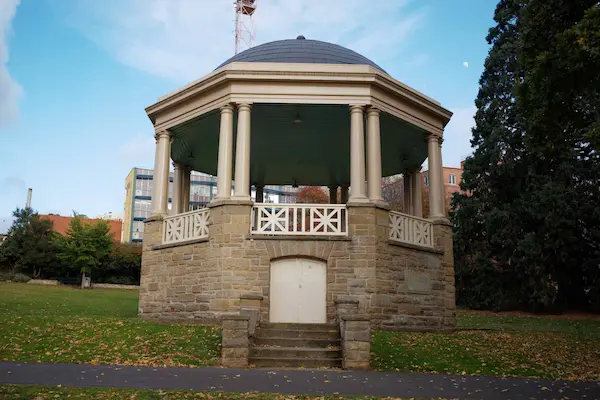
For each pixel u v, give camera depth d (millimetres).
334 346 13703
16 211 57562
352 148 18234
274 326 14875
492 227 36969
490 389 10359
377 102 18781
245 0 53312
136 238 85250
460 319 30469
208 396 8891
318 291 17297
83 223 56156
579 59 11617
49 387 9078
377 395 9445
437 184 20766
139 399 8492
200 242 18250
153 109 21250
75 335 14406
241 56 21281
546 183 34625
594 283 34062
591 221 33688
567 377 12383
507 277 37625
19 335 14219
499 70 39719
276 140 23312
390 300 17625
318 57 20062
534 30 13750
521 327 24953
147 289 20016
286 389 9727
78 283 55531
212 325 16625
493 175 38531
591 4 12875
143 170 88000
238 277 17141
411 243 18875
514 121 38094
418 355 13648
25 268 56000
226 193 18125
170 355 12859
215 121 20266
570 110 14102
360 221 17531
